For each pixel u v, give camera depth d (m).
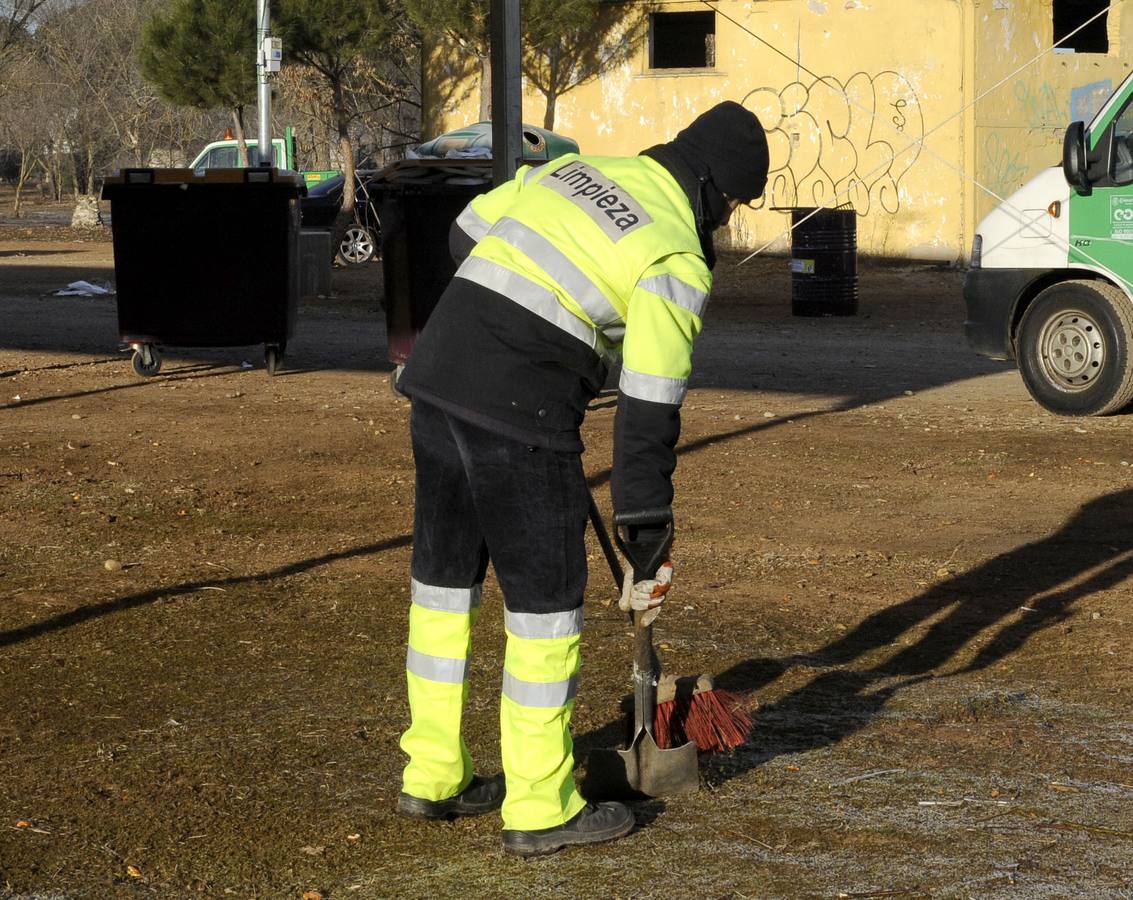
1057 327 11.22
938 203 25.48
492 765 4.46
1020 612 6.19
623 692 5.13
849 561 7.06
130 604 6.24
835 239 19.52
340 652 5.59
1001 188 25.59
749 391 12.84
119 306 13.12
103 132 57.50
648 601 3.86
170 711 4.92
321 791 4.26
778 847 3.88
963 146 25.11
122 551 7.25
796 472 9.22
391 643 5.70
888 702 5.05
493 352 3.71
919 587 6.60
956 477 9.02
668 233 3.67
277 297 13.18
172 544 7.41
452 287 3.83
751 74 26.88
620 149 28.11
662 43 30.28
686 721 4.22
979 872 3.72
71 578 6.71
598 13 27.89
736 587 6.62
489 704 5.01
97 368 14.27
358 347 16.38
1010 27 25.47
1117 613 6.12
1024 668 5.45
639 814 4.10
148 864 3.77
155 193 12.91
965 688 5.20
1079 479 8.88
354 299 22.62
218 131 60.88
